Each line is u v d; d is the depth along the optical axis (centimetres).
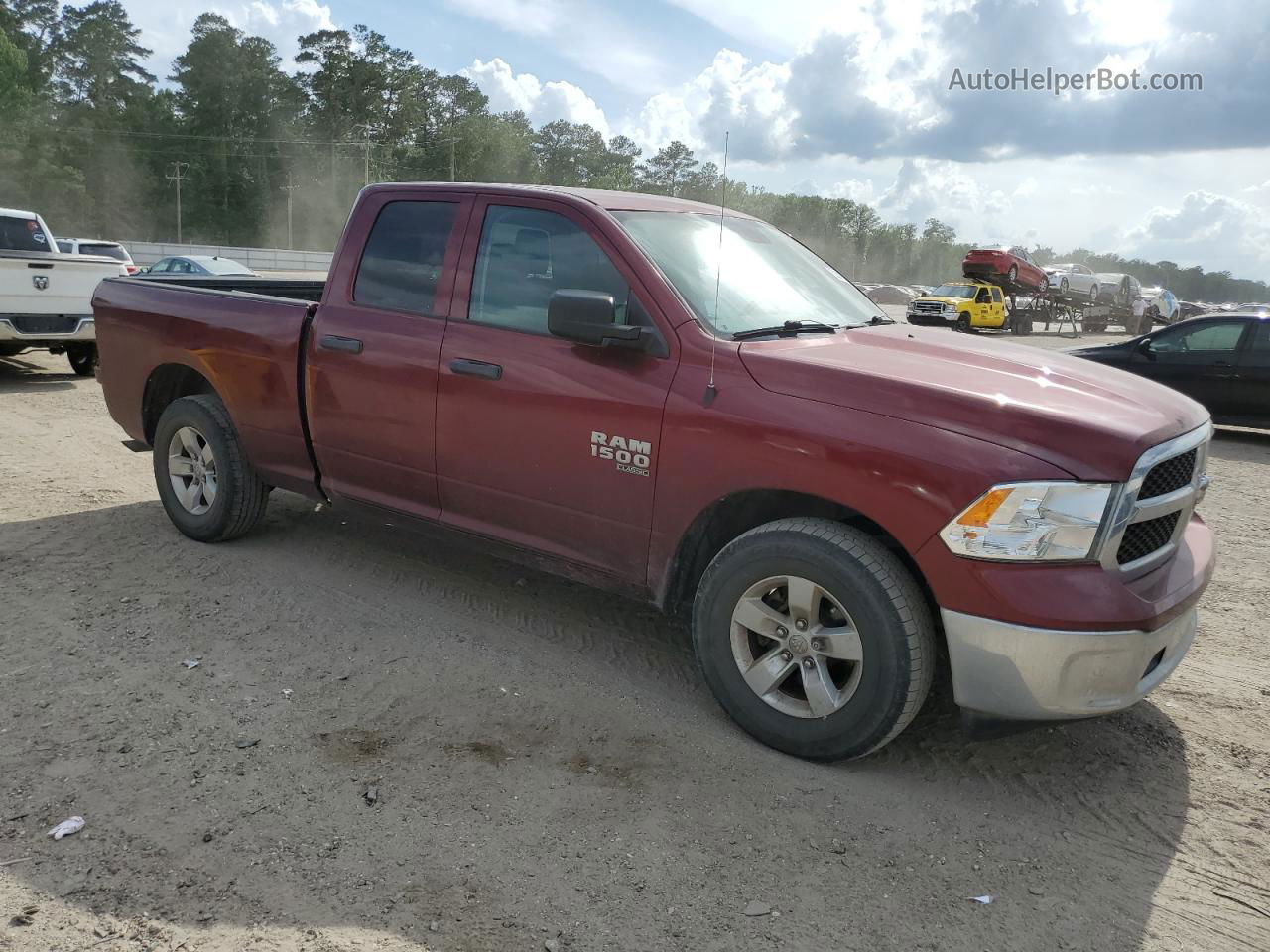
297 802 288
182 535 533
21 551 496
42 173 8994
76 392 1032
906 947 241
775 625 323
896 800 305
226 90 10538
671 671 390
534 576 493
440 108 12094
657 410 338
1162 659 308
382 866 261
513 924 242
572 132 12925
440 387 397
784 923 247
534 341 375
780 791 306
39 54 10181
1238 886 271
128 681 361
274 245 10844
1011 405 292
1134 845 288
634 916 246
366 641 408
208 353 491
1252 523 705
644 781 308
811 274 435
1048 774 325
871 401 305
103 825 273
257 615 429
